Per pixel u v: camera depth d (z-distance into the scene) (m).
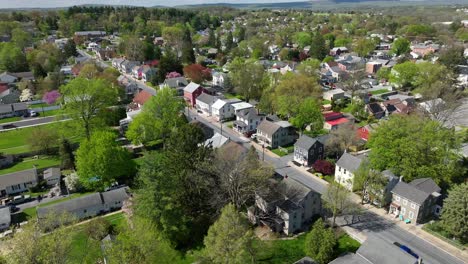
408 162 57.81
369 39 194.62
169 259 46.91
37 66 134.12
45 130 80.75
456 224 46.72
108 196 59.25
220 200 53.41
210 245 39.94
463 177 62.69
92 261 45.94
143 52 167.25
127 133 77.62
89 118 77.75
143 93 107.56
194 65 136.00
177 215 48.19
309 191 52.78
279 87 94.44
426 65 115.69
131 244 39.88
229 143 71.12
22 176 65.19
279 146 80.88
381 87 127.12
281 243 49.88
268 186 55.00
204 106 103.69
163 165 49.72
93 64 129.50
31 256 35.78
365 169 57.34
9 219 54.09
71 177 64.25
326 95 111.50
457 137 64.56
